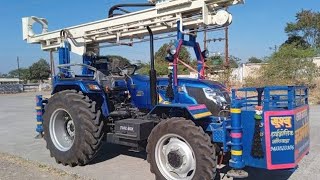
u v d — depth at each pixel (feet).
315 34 193.67
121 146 26.08
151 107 20.22
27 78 238.07
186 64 19.99
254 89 16.58
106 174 19.58
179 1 19.21
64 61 25.00
